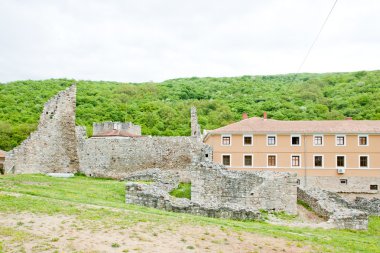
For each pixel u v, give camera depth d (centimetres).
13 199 2416
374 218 4088
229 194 3472
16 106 9656
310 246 2109
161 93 13038
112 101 10825
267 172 3659
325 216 3475
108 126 6378
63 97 4884
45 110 4762
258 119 6100
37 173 4559
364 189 5459
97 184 3875
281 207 3534
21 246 1617
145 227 2050
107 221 2098
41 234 1788
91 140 5103
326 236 2553
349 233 2939
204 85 14875
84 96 10850
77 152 5059
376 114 9038
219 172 3509
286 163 5581
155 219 2269
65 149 4862
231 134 5666
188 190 4288
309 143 5584
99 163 5062
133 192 3020
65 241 1720
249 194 3459
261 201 3469
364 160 5509
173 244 1819
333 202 3834
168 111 10019
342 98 10988
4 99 9938
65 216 2128
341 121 5912
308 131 5562
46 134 4709
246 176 3488
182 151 5034
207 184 3519
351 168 5506
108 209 2444
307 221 3328
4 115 8994
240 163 5625
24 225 1900
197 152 5009
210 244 1884
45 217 2072
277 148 5606
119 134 5850
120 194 3400
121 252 1645
